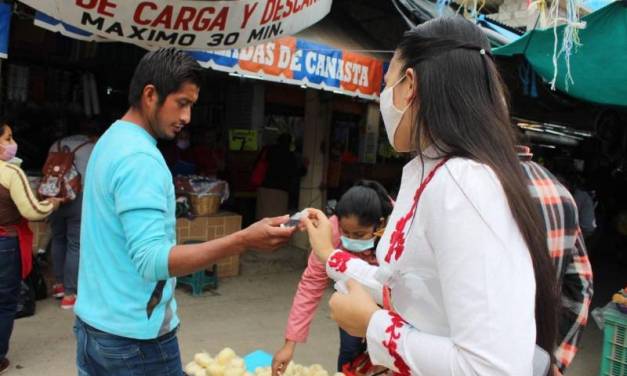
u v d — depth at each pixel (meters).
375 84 5.22
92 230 1.71
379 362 1.03
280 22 3.83
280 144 7.05
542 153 10.81
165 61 1.68
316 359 4.02
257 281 5.96
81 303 1.76
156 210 1.60
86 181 1.77
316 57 4.68
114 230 1.65
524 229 0.92
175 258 1.54
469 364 0.84
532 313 0.88
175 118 1.74
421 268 0.99
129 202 1.57
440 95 1.01
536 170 1.85
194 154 7.34
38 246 4.89
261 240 1.55
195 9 3.34
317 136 6.81
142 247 1.56
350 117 9.07
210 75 8.00
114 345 1.69
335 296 1.16
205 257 1.55
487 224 0.87
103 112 6.99
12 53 5.67
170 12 3.31
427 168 1.04
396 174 9.09
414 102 1.07
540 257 0.94
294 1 3.85
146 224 1.57
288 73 4.51
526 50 4.06
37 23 3.33
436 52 1.03
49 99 6.45
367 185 2.35
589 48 3.71
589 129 8.73
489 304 0.84
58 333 4.07
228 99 8.49
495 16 6.42
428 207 0.95
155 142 1.79
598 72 3.81
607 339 3.30
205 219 5.75
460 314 0.86
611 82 3.86
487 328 0.83
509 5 6.31
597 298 7.00
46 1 3.07
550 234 1.75
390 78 1.13
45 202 3.54
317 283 2.19
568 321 1.88
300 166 6.97
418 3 5.41
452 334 0.89
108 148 1.68
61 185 4.33
